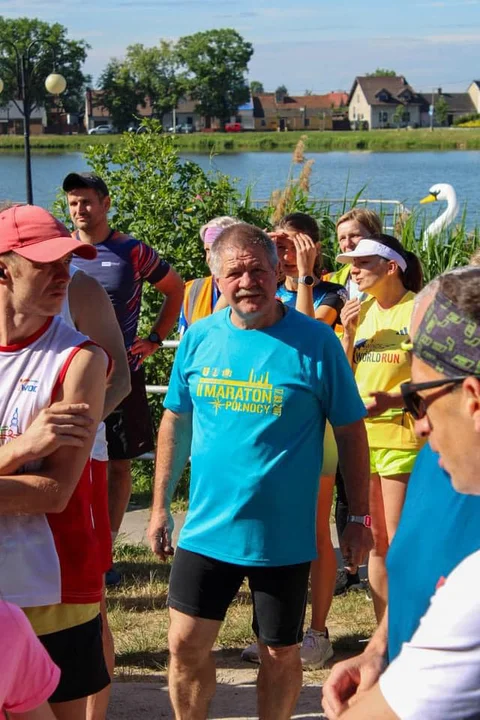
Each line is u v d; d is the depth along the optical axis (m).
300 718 3.92
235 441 3.32
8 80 61.78
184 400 3.60
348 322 4.43
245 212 8.22
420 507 1.96
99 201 5.43
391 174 31.95
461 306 1.67
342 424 3.40
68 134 81.75
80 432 2.63
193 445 3.47
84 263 5.45
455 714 1.55
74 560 2.83
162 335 5.75
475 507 1.84
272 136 79.88
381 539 4.30
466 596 1.56
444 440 1.71
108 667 3.62
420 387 1.71
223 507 3.34
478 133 87.50
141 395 5.61
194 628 3.38
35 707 2.14
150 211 7.83
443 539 1.87
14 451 2.63
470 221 11.54
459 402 1.67
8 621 2.05
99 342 3.46
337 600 5.13
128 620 4.86
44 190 23.42
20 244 2.65
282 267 4.90
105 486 3.64
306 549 3.35
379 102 115.19
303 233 4.77
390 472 4.22
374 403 2.81
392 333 4.39
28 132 14.31
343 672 2.13
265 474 3.28
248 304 3.29
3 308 2.72
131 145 8.00
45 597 2.76
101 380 2.75
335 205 10.36
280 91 120.25
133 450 5.55
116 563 5.64
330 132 94.75
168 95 88.62
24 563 2.74
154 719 3.88
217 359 3.39
